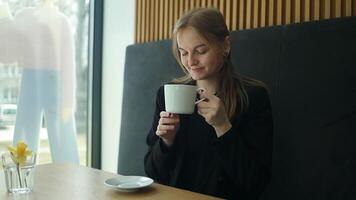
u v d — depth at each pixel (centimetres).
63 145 306
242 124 128
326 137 164
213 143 118
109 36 325
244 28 212
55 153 303
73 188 115
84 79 331
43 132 297
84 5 325
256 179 115
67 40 302
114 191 112
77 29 321
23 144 113
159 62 248
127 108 277
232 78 136
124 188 110
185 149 134
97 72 332
